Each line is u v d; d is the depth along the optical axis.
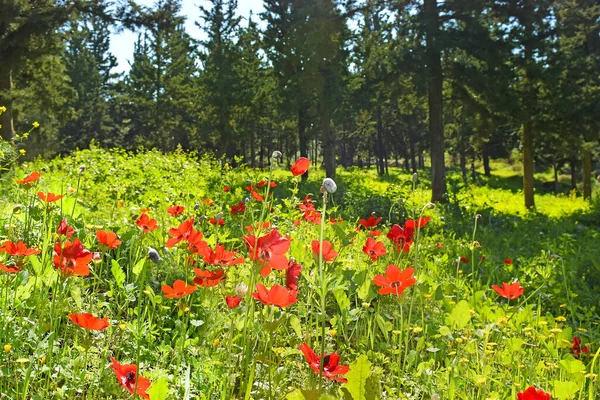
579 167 44.47
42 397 1.94
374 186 25.12
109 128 54.97
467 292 4.66
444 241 8.18
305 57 25.08
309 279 2.55
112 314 2.84
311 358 1.84
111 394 2.24
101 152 15.46
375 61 21.81
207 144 52.16
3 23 21.12
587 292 5.57
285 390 2.35
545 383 2.82
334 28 24.02
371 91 21.55
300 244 3.26
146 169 13.02
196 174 13.62
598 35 24.86
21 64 21.38
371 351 2.95
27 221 3.76
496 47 19.41
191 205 7.22
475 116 22.16
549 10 21.78
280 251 2.15
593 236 10.59
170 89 50.78
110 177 10.48
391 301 3.94
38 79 24.97
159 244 4.06
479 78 19.36
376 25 23.16
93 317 1.82
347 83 26.70
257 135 59.31
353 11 23.47
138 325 2.57
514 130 35.25
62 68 25.97
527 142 23.75
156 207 6.87
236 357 2.61
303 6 26.94
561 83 21.92
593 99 21.84
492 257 7.28
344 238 4.03
